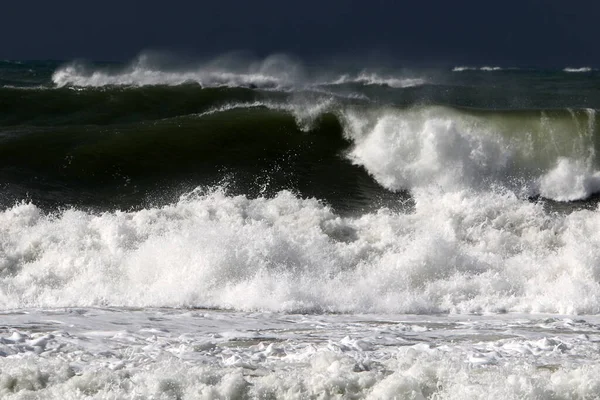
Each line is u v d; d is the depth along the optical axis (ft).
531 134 215.92
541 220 165.07
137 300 123.24
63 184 201.05
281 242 139.95
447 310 122.83
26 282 133.49
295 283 127.54
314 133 223.10
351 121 223.30
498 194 182.29
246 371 73.92
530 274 139.13
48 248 147.02
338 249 146.92
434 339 95.66
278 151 220.02
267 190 206.59
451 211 167.53
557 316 118.21
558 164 213.87
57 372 68.33
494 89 327.06
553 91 344.28
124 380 65.62
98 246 147.95
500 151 213.66
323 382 65.36
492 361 80.18
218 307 121.39
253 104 245.86
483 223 164.35
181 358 79.66
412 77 392.68
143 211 160.35
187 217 161.89
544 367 78.33
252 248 135.33
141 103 264.11
